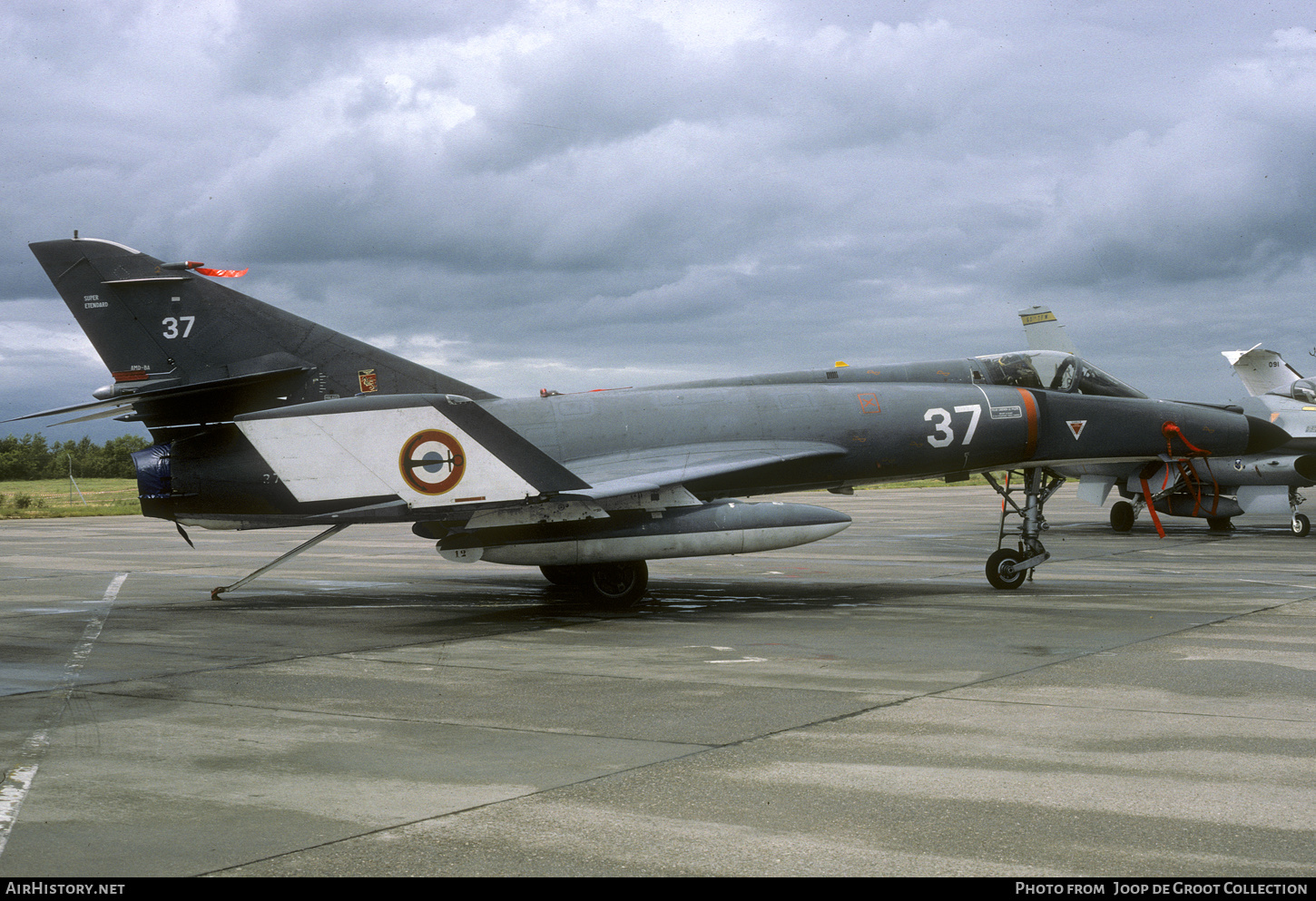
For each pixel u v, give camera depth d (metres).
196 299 13.48
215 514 13.02
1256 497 22.31
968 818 4.78
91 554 22.22
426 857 4.34
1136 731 6.34
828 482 14.00
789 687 7.82
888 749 6.00
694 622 11.52
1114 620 11.12
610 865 4.23
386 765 5.75
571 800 5.08
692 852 4.37
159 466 13.00
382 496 11.38
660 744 6.16
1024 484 14.55
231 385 13.30
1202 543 21.25
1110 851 4.35
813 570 17.16
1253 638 9.85
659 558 12.28
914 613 11.86
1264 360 23.23
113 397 13.23
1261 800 5.00
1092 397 14.64
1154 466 22.48
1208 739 6.16
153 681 8.31
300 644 10.15
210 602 13.73
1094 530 24.81
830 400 13.95
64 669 8.86
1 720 6.90
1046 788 5.20
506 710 7.12
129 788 5.35
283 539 26.88
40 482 112.19
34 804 5.07
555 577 15.01
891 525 27.42
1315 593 13.25
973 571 16.78
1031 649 9.38
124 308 13.45
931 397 14.13
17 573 18.20
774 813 4.86
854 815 4.82
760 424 13.72
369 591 14.99
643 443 13.55
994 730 6.39
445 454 11.30
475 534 12.11
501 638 10.47
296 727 6.68
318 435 11.23
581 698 7.51
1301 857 4.27
